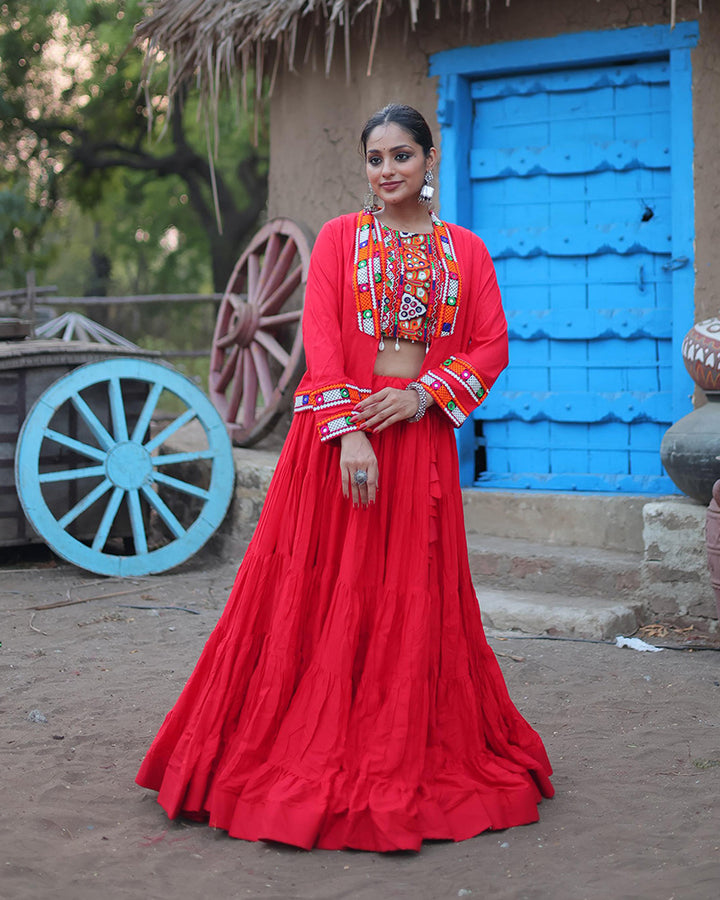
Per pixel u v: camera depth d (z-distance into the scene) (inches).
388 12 234.4
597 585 209.0
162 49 279.6
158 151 928.3
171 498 294.4
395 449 111.4
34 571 249.8
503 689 117.9
